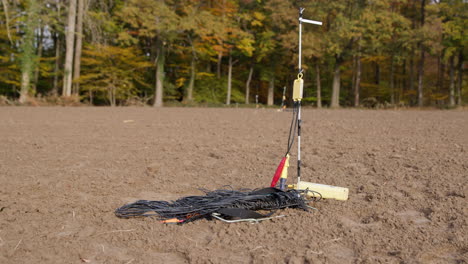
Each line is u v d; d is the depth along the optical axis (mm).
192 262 2871
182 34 34781
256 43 38469
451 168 5656
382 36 32875
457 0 32812
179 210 3779
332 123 13242
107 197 4488
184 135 9883
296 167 6059
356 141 8547
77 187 4898
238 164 6293
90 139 9125
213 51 36906
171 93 39969
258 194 4090
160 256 3002
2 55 34594
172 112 20562
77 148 7840
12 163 6352
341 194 4320
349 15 34062
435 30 32469
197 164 6312
